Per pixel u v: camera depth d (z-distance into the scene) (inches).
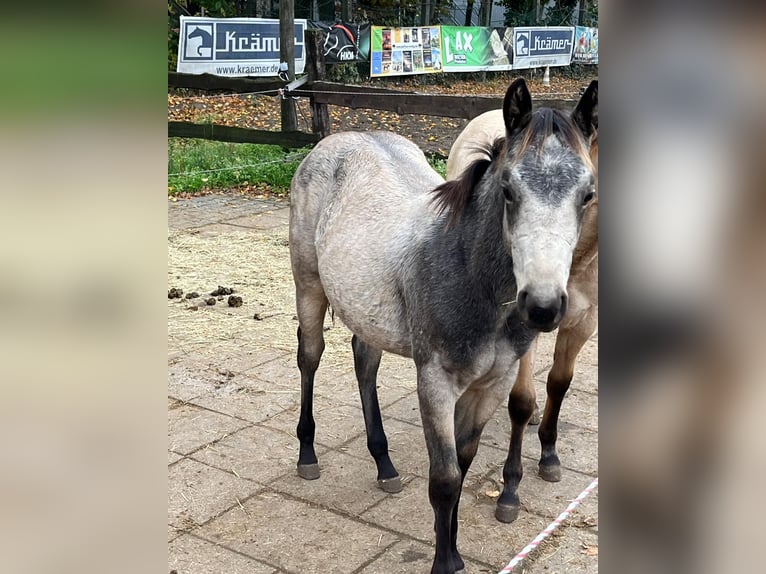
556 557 110.7
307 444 132.6
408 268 101.5
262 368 176.2
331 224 119.7
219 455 138.6
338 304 114.8
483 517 121.3
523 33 596.4
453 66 552.1
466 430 106.1
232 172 354.0
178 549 111.1
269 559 109.3
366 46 492.7
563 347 126.0
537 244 75.9
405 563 108.7
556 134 79.7
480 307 92.1
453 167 168.4
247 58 409.1
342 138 134.9
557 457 132.9
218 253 258.5
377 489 129.0
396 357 186.4
